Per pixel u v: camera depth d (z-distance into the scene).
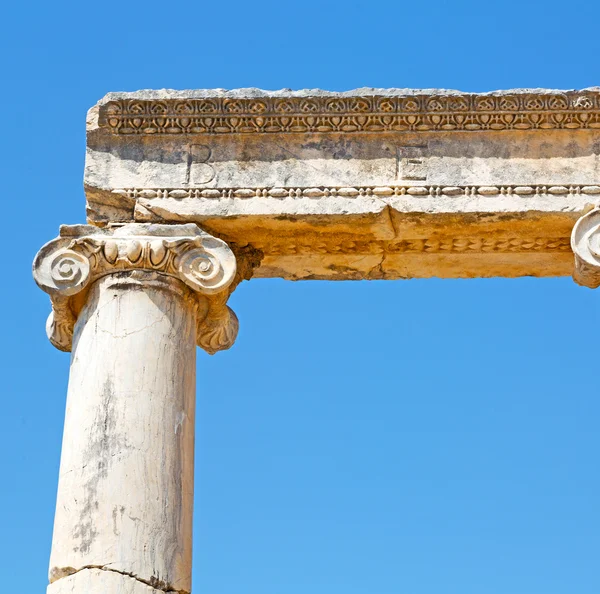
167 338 17.45
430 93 18.50
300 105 18.53
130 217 18.45
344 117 18.53
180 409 17.23
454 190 18.27
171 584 16.31
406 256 19.45
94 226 18.12
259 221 18.31
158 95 18.64
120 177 18.44
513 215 18.19
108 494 16.47
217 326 18.50
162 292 17.66
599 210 18.03
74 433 16.94
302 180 18.38
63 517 16.55
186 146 18.61
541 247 19.11
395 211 18.22
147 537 16.34
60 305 17.92
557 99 18.44
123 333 17.36
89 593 15.98
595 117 18.45
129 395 17.00
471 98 18.48
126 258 17.64
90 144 18.64
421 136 18.56
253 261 18.95
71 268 17.77
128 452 16.69
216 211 18.25
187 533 16.81
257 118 18.58
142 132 18.64
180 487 16.86
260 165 18.45
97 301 17.69
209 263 17.86
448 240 18.95
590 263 17.80
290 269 19.73
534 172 18.31
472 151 18.44
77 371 17.36
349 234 18.66
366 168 18.41
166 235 17.97
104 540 16.25
